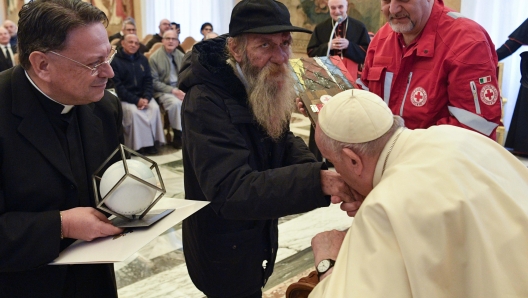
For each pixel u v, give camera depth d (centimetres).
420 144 113
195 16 1015
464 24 203
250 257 161
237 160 135
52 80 113
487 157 112
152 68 601
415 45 214
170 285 266
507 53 459
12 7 970
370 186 121
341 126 117
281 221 356
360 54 452
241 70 146
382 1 221
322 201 131
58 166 120
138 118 540
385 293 93
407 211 98
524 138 492
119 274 279
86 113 134
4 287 121
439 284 95
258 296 174
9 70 126
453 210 96
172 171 486
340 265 104
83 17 111
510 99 539
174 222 119
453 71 200
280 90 144
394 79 225
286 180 130
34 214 114
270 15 136
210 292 165
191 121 140
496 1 538
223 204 135
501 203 101
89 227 113
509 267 95
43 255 110
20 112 117
